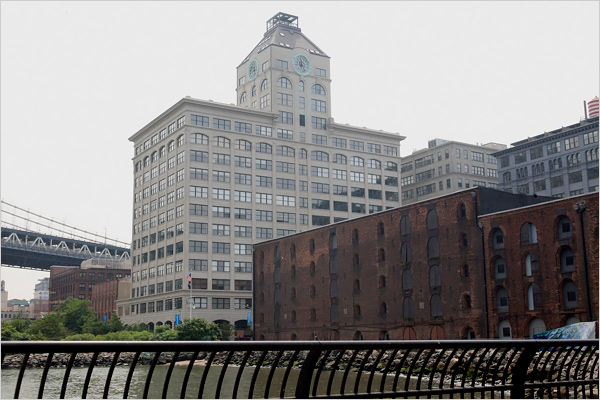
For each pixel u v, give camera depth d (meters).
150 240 125.06
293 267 89.12
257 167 121.88
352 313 77.56
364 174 134.38
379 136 138.38
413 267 70.12
